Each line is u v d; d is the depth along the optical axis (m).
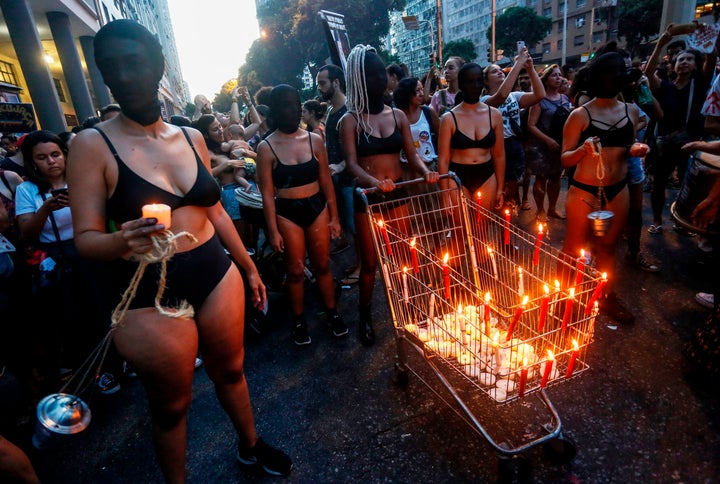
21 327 2.64
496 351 1.92
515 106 4.84
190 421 2.63
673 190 6.30
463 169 3.50
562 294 1.94
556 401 2.45
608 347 2.90
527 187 6.07
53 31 13.35
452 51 55.72
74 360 3.01
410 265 2.57
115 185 1.50
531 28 46.88
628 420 2.28
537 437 2.20
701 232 3.33
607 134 2.89
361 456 2.23
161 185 1.55
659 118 4.38
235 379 1.96
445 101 5.67
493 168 3.56
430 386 2.46
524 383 1.78
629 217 3.91
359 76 2.86
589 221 2.78
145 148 1.55
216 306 1.73
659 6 33.03
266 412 2.65
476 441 2.24
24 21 10.14
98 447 2.51
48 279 2.79
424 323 2.47
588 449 2.12
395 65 5.71
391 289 2.50
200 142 1.80
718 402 2.34
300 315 3.34
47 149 2.72
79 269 2.83
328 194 3.28
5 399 3.09
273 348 3.38
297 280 3.23
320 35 34.88
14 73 15.37
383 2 34.88
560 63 55.12
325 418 2.54
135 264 1.56
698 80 4.28
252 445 2.14
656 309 3.31
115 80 1.44
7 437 2.66
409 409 2.53
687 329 3.02
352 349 3.23
